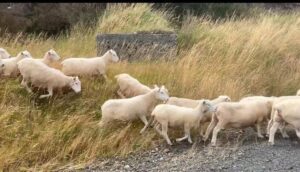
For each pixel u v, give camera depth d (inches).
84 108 308.2
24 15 617.9
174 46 432.1
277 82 403.5
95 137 283.0
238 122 289.6
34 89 315.6
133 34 433.4
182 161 262.8
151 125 302.8
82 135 277.9
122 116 291.6
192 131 304.3
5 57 347.9
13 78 321.7
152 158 270.4
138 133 294.8
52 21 620.1
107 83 340.2
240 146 282.7
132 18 519.2
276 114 284.7
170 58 421.4
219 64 399.2
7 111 285.0
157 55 430.3
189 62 383.6
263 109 295.7
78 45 480.7
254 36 461.7
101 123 292.0
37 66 303.1
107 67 358.9
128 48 432.1
